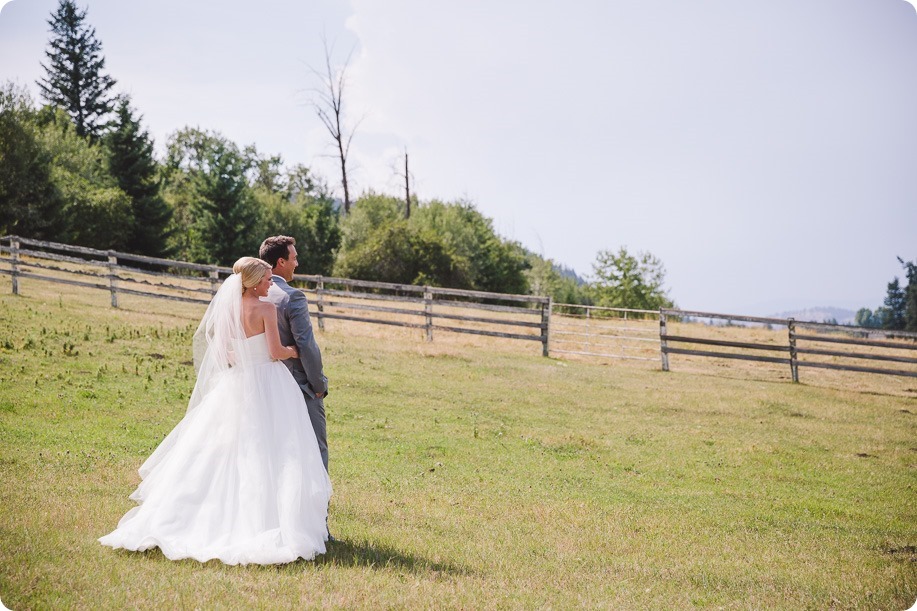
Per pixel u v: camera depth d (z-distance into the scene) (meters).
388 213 64.56
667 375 20.70
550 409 14.87
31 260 28.48
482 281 64.31
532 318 33.44
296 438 5.26
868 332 21.41
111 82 65.62
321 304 21.38
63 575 4.34
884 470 12.06
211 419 5.23
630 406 15.84
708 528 8.02
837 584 6.11
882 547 7.80
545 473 10.21
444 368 17.91
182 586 4.26
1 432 9.04
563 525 7.54
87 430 9.72
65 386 12.03
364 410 13.20
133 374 13.49
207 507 5.04
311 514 5.23
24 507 5.79
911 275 58.75
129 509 6.11
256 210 56.16
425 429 12.28
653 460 11.55
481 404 14.66
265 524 5.01
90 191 43.41
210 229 53.16
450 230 62.53
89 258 42.59
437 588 4.79
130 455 8.66
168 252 51.22
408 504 7.84
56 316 17.44
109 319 18.20
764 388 19.58
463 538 6.61
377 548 5.74
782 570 6.51
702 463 11.62
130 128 49.12
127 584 4.26
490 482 9.40
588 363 21.72
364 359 17.73
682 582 5.82
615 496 9.30
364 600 4.36
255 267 5.29
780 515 8.97
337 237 60.31
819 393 19.38
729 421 15.16
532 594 4.95
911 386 22.20
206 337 5.41
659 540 7.29
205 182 53.53
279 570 4.77
